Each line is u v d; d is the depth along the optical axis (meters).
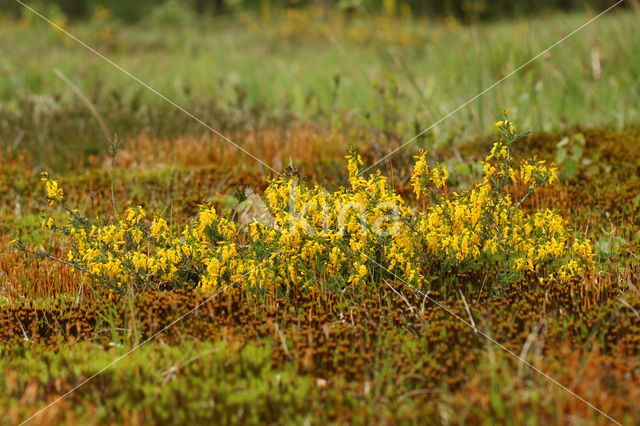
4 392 3.27
